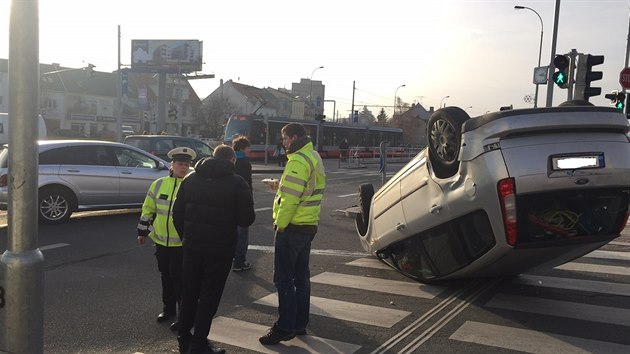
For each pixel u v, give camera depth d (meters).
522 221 4.78
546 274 6.84
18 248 2.75
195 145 18.27
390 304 5.59
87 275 6.61
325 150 41.81
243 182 4.09
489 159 4.71
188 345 4.16
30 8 2.65
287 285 4.44
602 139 4.77
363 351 4.31
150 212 4.89
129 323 4.95
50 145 10.15
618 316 5.16
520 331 4.76
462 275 5.74
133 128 78.00
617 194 4.97
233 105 89.31
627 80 15.45
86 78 74.25
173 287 4.95
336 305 5.55
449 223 5.35
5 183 9.43
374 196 6.96
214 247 3.98
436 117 5.33
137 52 57.59
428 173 5.57
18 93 2.68
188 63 56.91
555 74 12.56
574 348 4.36
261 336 4.63
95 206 10.46
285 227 4.33
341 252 8.27
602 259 7.73
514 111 4.63
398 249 6.44
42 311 2.83
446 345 4.43
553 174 4.61
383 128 50.09
